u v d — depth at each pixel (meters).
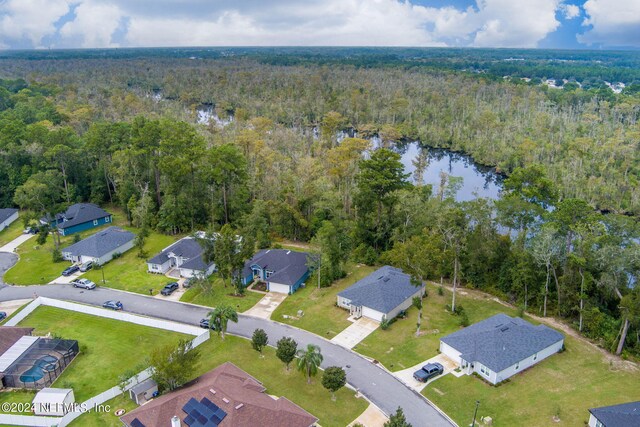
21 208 101.19
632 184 111.75
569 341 54.91
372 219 82.25
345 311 62.16
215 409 39.72
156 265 74.75
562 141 141.25
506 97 198.38
